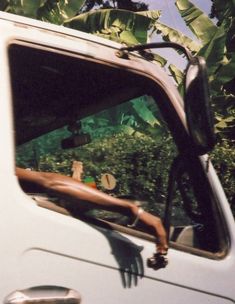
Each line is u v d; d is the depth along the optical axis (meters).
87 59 2.42
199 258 2.42
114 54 2.51
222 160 8.60
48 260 2.01
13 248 1.95
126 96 2.84
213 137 2.23
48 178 2.18
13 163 2.04
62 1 9.45
